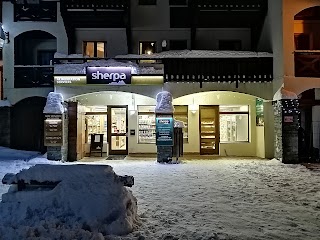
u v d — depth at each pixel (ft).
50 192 19.47
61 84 50.21
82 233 16.76
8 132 58.70
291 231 18.76
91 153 58.49
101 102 58.80
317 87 49.03
